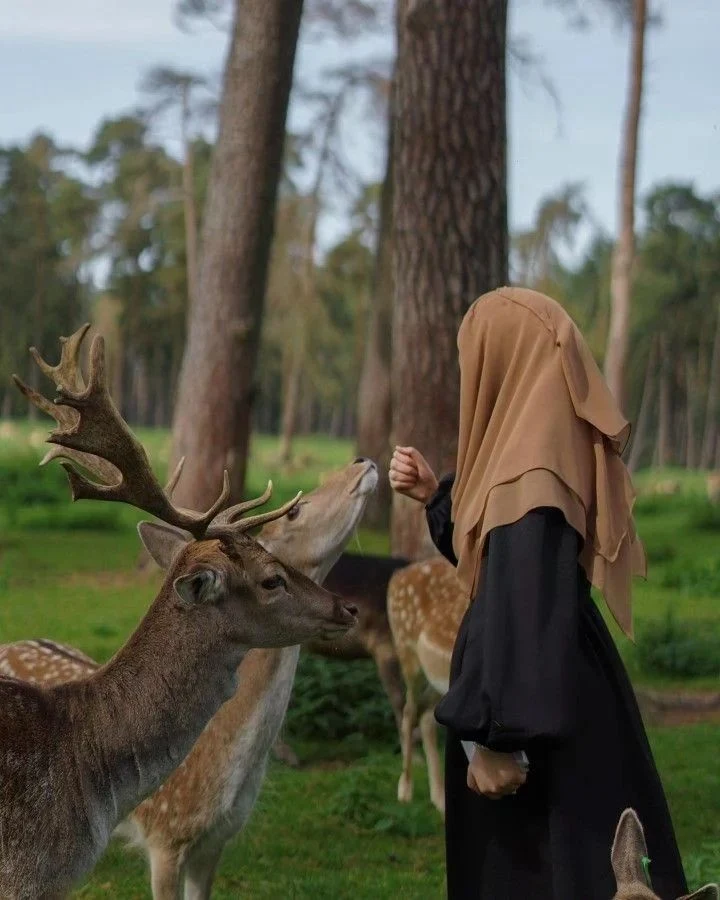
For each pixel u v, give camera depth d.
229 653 3.52
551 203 46.00
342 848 5.84
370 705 7.82
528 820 2.98
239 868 5.52
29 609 11.49
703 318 58.28
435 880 5.39
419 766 7.26
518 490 2.91
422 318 8.68
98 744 3.42
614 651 3.05
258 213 12.98
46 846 3.33
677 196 57.97
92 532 18.41
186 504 13.13
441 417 8.70
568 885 2.85
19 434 42.69
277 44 12.65
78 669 4.79
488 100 8.60
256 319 13.20
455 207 8.61
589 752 2.93
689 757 7.37
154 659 3.48
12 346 57.97
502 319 3.10
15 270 58.03
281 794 6.59
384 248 18.23
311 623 3.54
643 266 56.75
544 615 2.82
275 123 12.83
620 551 2.99
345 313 54.59
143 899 5.12
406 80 8.66
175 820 4.25
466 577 3.08
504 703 2.77
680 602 13.10
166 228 50.22
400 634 6.86
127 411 67.69
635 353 59.22
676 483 31.50
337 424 78.56
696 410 64.25
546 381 3.00
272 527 4.58
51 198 58.78
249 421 13.33
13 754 3.32
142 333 57.47
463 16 8.53
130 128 43.31
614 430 2.98
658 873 2.95
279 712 4.36
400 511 9.03
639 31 21.58
